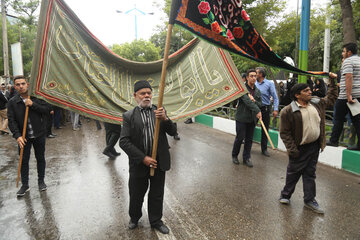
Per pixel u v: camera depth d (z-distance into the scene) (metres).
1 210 3.55
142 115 2.82
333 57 18.48
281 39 10.00
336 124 4.99
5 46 17.80
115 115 3.88
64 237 2.92
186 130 9.27
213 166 5.30
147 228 3.08
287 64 2.92
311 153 3.39
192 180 4.56
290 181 3.56
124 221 3.23
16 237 2.94
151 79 4.66
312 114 3.31
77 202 3.76
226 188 4.21
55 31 3.58
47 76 3.47
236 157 5.50
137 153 2.69
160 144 2.82
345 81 4.45
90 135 8.62
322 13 9.16
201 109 4.41
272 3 8.75
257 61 2.78
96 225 3.15
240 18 2.60
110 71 4.17
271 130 6.87
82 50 3.84
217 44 2.53
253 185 4.31
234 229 3.04
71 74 3.67
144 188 2.94
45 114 4.18
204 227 3.09
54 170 5.15
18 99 3.95
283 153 6.20
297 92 3.34
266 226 3.09
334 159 5.14
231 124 8.46
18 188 4.31
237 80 4.53
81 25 3.81
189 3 2.40
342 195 3.89
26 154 4.06
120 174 4.88
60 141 7.77
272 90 5.93
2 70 27.25
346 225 3.09
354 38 7.39
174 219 3.28
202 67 4.75
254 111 4.95
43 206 3.65
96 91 3.84
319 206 3.54
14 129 3.90
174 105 4.54
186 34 11.48
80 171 5.07
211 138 7.92
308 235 2.90
